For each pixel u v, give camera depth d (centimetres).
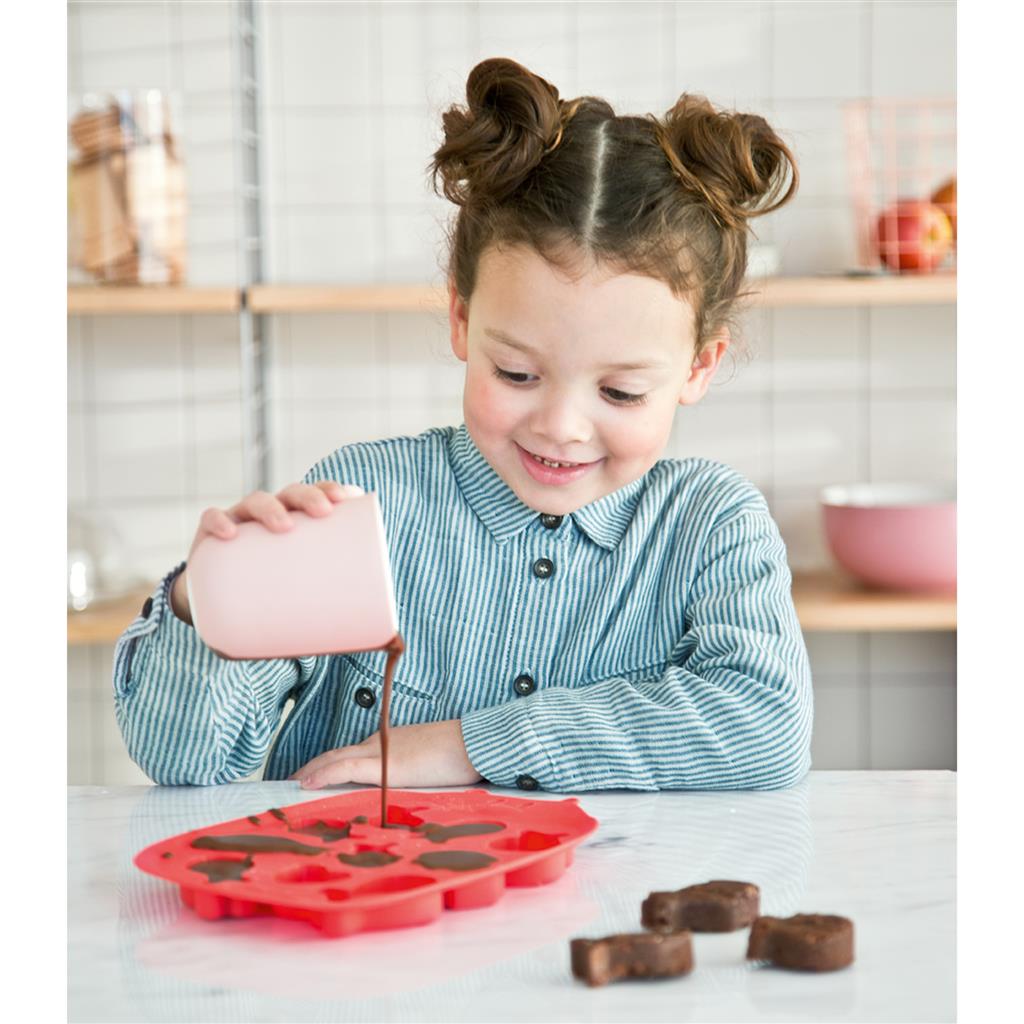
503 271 100
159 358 226
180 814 94
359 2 221
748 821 91
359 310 224
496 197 101
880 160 223
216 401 227
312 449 229
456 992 63
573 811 86
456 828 83
